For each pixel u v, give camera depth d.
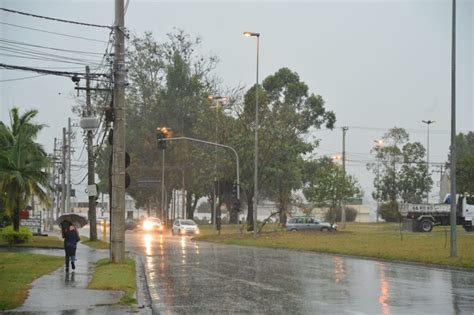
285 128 57.59
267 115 56.31
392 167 88.44
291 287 17.42
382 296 15.45
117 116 22.66
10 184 38.06
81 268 21.86
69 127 59.41
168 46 77.88
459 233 49.94
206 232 62.75
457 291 16.52
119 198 22.70
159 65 77.06
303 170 78.69
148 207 98.56
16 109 41.78
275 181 62.09
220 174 56.88
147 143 76.19
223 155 57.09
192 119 76.50
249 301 14.66
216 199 61.66
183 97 76.94
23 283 17.11
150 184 74.94
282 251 34.50
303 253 32.81
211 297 15.41
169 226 82.94
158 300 14.93
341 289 16.94
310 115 91.00
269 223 75.56
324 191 60.81
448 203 58.88
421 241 38.69
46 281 17.67
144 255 30.56
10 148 40.62
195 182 72.44
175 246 39.03
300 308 13.48
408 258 26.31
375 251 30.38
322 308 13.45
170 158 78.44
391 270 22.88
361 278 19.92
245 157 55.03
